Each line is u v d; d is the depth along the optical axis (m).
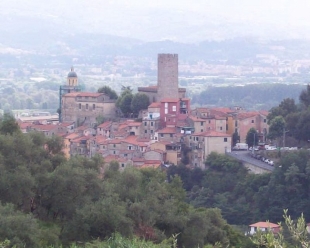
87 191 152.25
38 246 125.94
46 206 150.50
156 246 116.50
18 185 143.62
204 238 158.62
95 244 125.25
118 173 172.62
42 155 161.38
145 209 149.50
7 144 151.62
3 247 112.62
